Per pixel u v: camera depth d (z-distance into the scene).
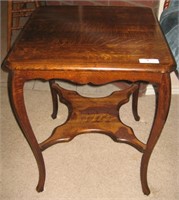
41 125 1.24
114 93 1.08
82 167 1.04
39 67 0.65
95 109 0.99
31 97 1.40
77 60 0.66
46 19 0.88
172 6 1.07
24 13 1.54
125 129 0.91
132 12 0.94
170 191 0.96
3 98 1.39
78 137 1.17
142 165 0.89
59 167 1.04
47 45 0.73
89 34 0.79
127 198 0.94
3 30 2.00
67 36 0.78
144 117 1.28
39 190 0.95
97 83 0.69
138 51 0.70
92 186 0.98
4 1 2.47
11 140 1.16
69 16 0.90
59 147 1.12
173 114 1.29
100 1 1.24
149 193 0.95
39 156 0.87
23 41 0.75
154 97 1.39
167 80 0.66
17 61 0.66
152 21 0.87
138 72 0.65
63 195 0.95
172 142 1.14
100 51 0.70
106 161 1.07
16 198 0.94
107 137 1.17
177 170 1.03
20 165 1.05
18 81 0.67
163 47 0.72
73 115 0.96
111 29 0.82
